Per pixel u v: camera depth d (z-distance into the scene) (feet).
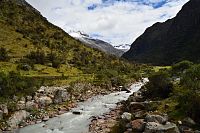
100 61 531.91
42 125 168.14
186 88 151.84
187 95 128.67
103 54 611.47
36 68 359.66
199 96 119.85
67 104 222.89
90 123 165.99
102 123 159.53
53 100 224.12
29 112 189.26
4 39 504.02
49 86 257.96
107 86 317.01
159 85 174.09
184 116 120.06
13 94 202.28
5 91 199.11
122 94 279.49
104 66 472.85
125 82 360.28
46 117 184.85
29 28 629.51
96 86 307.99
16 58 407.03
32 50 482.28
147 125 109.19
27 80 237.66
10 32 549.95
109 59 585.22
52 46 543.39
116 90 311.06
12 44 489.67
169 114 126.00
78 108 211.82
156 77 178.50
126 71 483.51
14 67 340.59
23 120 176.35
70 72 379.76
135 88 322.14
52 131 154.81
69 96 243.81
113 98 255.50
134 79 402.72
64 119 179.93
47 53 482.69
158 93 173.78
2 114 171.53
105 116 177.58
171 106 135.64
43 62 406.82
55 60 422.00
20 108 188.44
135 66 599.16
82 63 465.06
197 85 141.18
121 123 135.13
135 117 133.69
